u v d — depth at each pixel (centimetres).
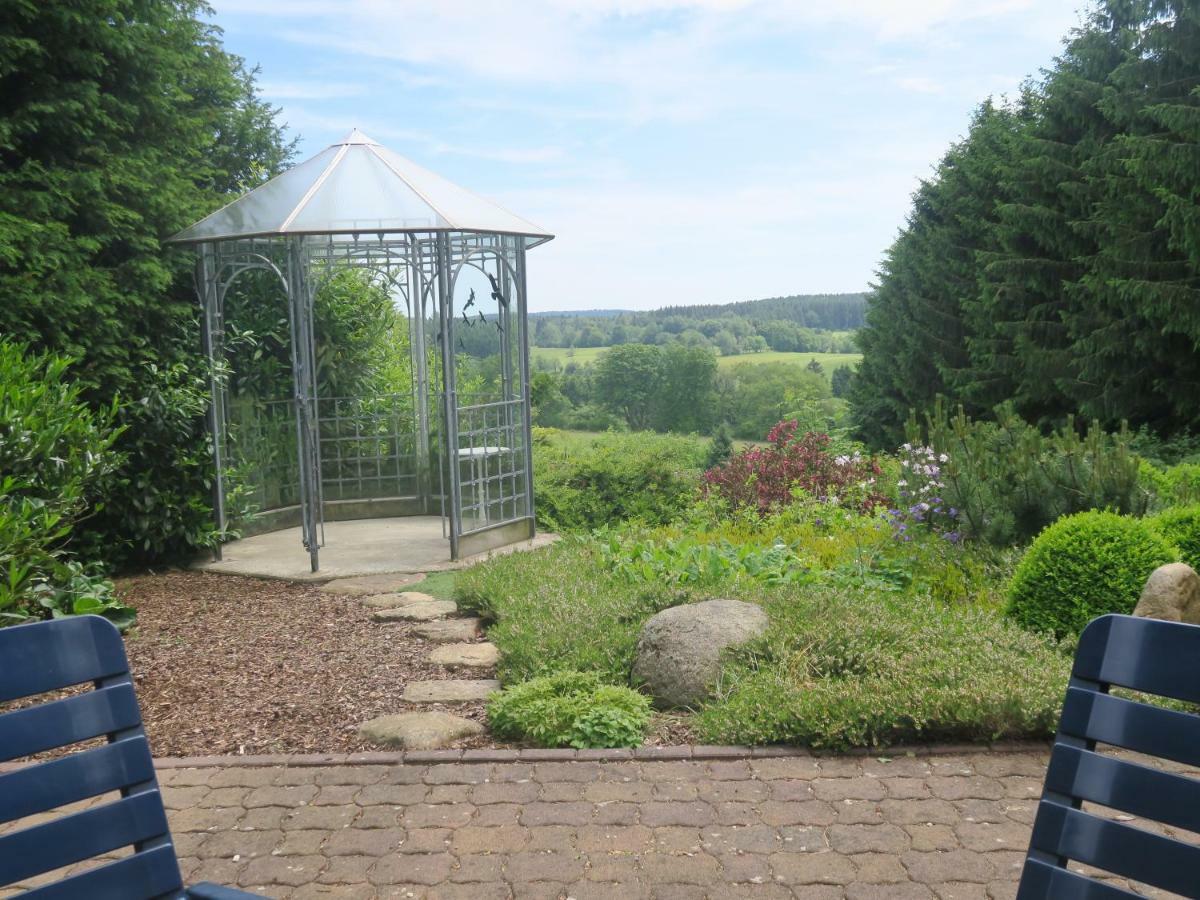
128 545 838
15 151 761
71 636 167
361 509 1098
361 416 1088
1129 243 1383
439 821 359
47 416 608
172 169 863
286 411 1047
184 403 835
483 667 553
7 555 540
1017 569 581
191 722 475
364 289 1092
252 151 1194
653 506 1181
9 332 721
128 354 828
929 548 705
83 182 766
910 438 805
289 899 307
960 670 445
